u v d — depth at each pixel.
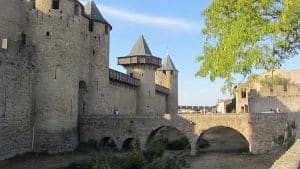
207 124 37.41
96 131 39.97
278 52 14.30
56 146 33.91
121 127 39.53
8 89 29.91
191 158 34.25
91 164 25.41
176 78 74.56
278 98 42.97
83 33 41.34
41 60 34.19
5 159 29.17
